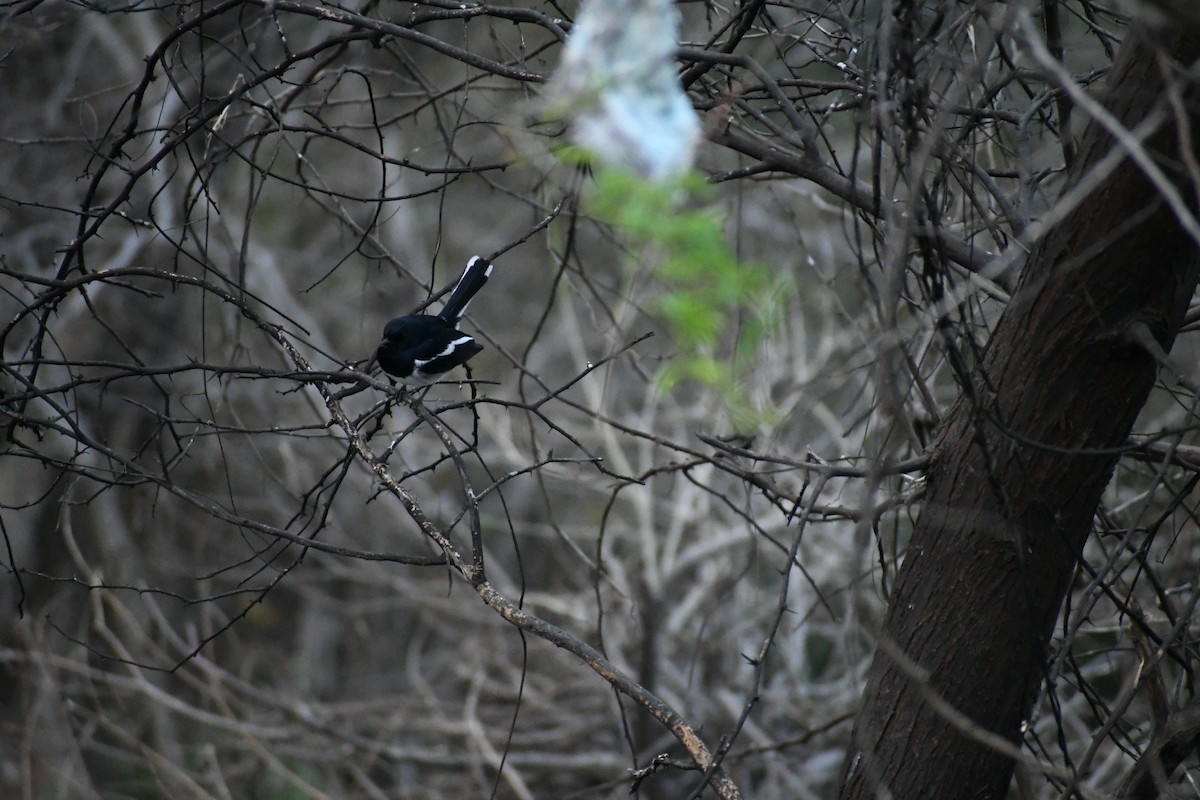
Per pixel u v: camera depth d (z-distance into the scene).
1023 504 5.54
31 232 15.99
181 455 6.62
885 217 5.16
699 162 9.77
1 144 15.39
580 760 13.75
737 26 7.17
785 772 12.51
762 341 10.70
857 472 5.86
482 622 14.80
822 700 14.42
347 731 14.37
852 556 12.15
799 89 8.02
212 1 10.30
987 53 5.20
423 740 16.62
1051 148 10.05
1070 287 5.33
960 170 7.23
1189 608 5.36
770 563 14.27
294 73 11.78
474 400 6.36
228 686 16.47
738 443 10.30
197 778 14.46
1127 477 10.98
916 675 4.66
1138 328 5.21
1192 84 4.90
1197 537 9.61
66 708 13.23
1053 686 5.53
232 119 9.75
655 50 6.53
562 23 7.11
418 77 9.18
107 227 16.39
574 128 7.16
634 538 15.39
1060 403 5.45
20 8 7.86
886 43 5.03
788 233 14.76
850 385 15.09
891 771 5.75
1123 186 5.14
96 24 15.29
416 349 9.08
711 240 9.29
